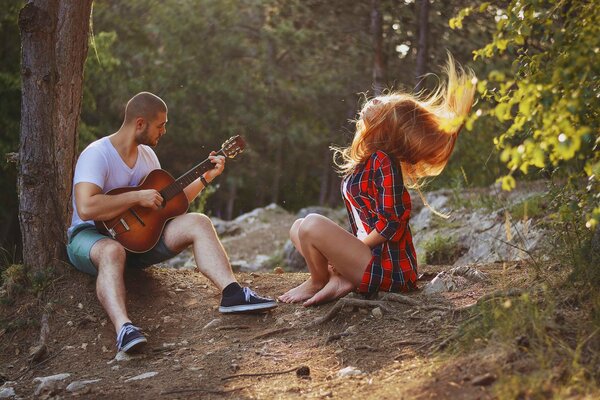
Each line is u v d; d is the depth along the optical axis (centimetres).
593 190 365
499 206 744
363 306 412
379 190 415
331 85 2245
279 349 388
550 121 287
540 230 591
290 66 2452
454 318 380
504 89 305
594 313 335
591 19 327
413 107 423
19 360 432
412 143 419
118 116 2319
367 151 429
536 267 412
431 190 1025
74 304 464
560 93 314
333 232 421
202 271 441
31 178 485
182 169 2672
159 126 455
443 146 420
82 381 379
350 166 439
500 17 350
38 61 483
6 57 1492
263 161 2883
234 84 2561
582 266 368
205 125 2572
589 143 361
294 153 3017
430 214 854
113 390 364
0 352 440
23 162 487
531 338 313
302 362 369
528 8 340
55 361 421
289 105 2697
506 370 296
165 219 453
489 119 963
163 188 454
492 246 655
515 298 361
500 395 276
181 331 437
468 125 297
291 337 403
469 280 438
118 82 2272
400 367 339
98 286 423
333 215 1354
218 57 2562
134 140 452
